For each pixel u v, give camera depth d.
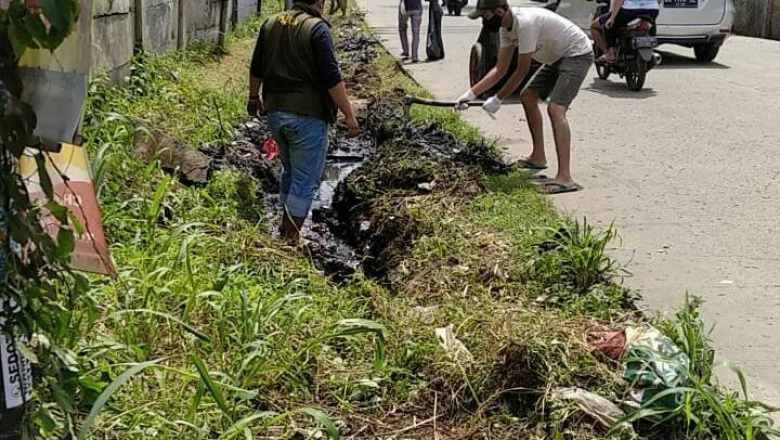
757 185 7.77
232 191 6.98
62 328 3.09
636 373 3.84
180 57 11.31
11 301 2.49
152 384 3.76
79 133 2.56
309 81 6.30
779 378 4.35
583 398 3.77
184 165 6.91
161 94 8.98
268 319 4.32
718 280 5.60
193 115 8.70
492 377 4.02
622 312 4.91
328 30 6.26
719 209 7.08
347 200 7.99
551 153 8.92
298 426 3.67
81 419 3.35
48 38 2.23
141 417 3.42
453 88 12.86
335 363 4.20
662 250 6.14
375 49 16.72
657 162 8.59
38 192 2.73
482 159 8.20
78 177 2.87
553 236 5.79
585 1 15.03
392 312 4.85
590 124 10.38
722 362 4.06
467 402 3.96
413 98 9.39
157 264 4.76
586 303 4.96
